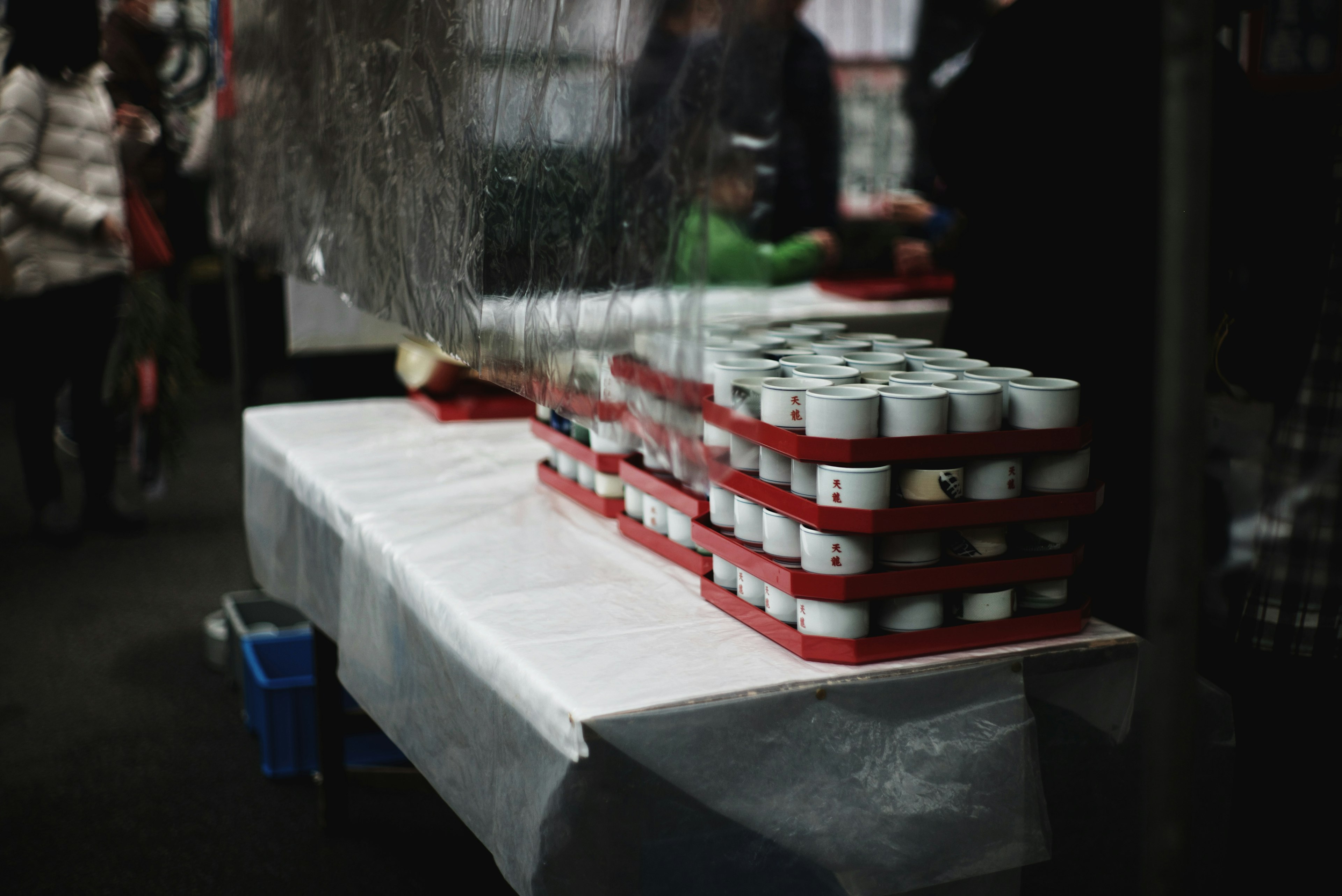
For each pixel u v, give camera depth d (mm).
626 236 1082
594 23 1121
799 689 1100
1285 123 1602
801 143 3377
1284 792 1807
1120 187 1648
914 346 1542
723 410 1260
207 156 3865
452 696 1349
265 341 6430
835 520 1139
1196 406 887
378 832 2287
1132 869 1271
